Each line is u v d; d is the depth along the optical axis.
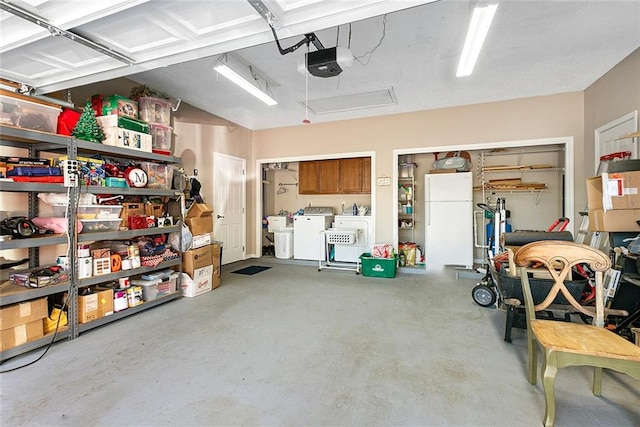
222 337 2.56
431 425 1.53
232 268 5.34
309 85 3.85
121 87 3.58
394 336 2.58
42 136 2.33
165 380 1.92
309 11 1.63
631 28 2.61
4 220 2.41
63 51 2.11
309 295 3.77
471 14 2.19
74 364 2.11
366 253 5.14
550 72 3.53
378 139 5.25
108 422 1.55
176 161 3.51
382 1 1.54
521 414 1.62
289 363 2.14
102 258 2.76
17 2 1.59
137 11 1.67
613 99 3.41
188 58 2.19
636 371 1.43
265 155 6.15
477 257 5.44
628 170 2.55
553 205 5.02
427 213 4.97
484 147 4.61
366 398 1.75
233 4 1.61
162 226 3.37
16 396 1.75
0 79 2.45
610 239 2.54
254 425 1.53
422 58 3.15
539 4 2.28
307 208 6.41
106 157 3.24
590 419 1.58
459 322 2.89
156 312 3.15
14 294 2.16
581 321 2.77
